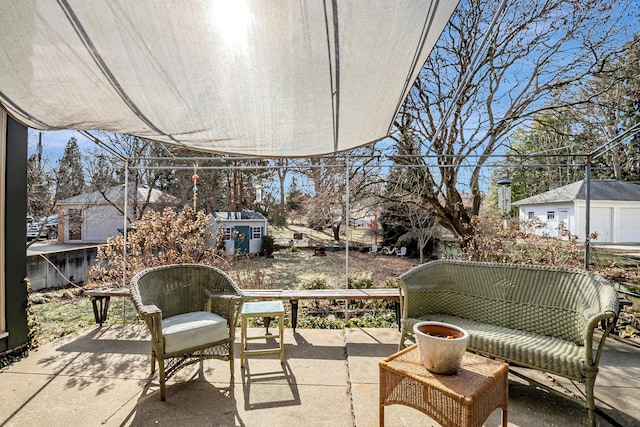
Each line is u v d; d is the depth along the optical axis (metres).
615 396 2.29
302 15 1.53
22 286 3.07
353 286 6.10
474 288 2.89
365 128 3.04
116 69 1.86
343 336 3.49
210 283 2.98
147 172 13.12
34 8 1.39
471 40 6.42
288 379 2.56
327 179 8.70
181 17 1.51
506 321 2.68
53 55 1.70
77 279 8.55
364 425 2.00
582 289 2.37
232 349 2.60
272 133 2.94
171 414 2.11
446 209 7.50
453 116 6.61
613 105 6.66
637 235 12.12
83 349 3.14
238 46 1.74
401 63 2.00
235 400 2.27
